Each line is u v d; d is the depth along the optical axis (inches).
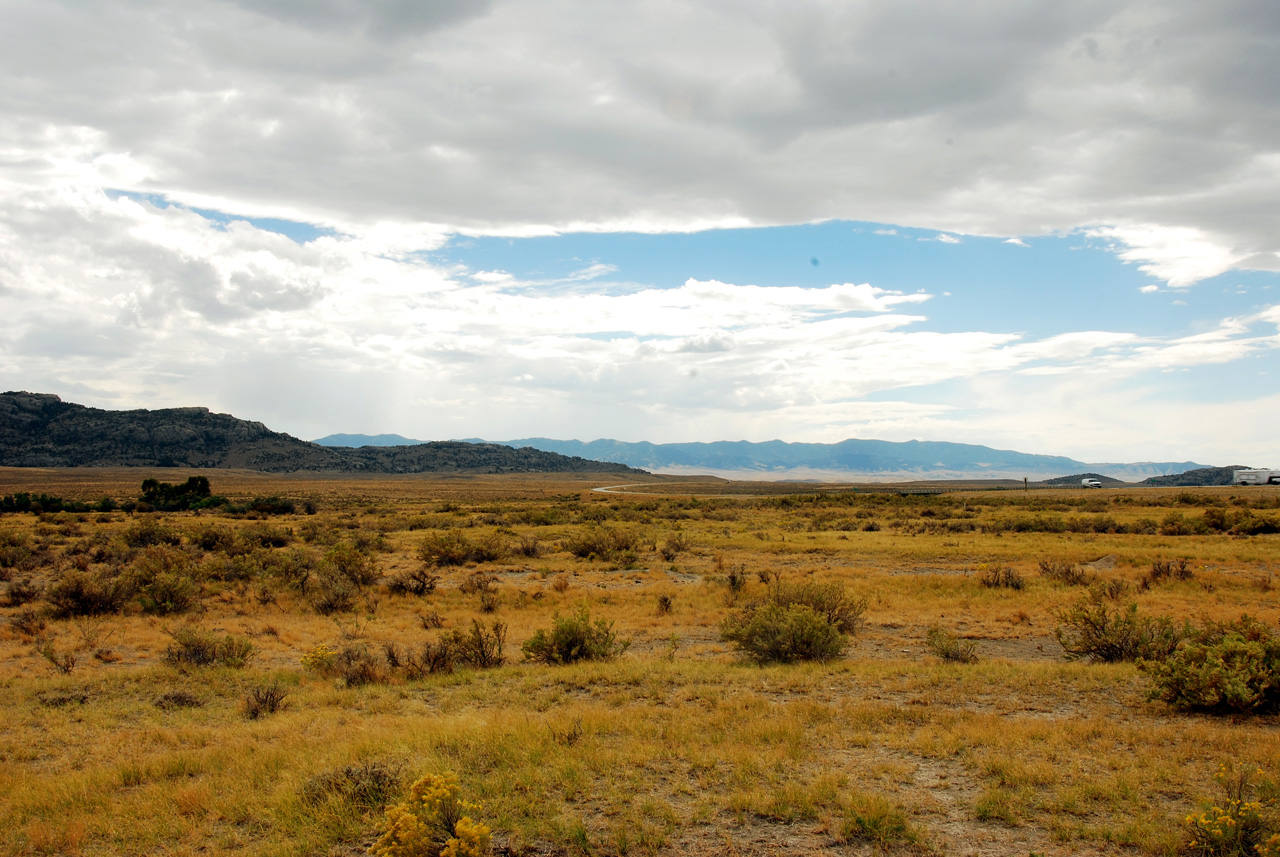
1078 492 5359.3
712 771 323.9
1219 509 1994.3
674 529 2198.6
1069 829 261.7
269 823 284.7
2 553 1353.3
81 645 703.1
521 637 730.2
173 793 312.2
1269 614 755.4
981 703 445.4
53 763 375.9
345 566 1111.6
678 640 717.9
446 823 259.1
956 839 258.2
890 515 2824.8
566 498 5201.8
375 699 489.7
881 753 347.3
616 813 283.0
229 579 1143.0
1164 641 544.4
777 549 1571.1
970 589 983.0
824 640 592.4
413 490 7003.0
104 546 1598.2
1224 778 281.3
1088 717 407.5
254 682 548.1
